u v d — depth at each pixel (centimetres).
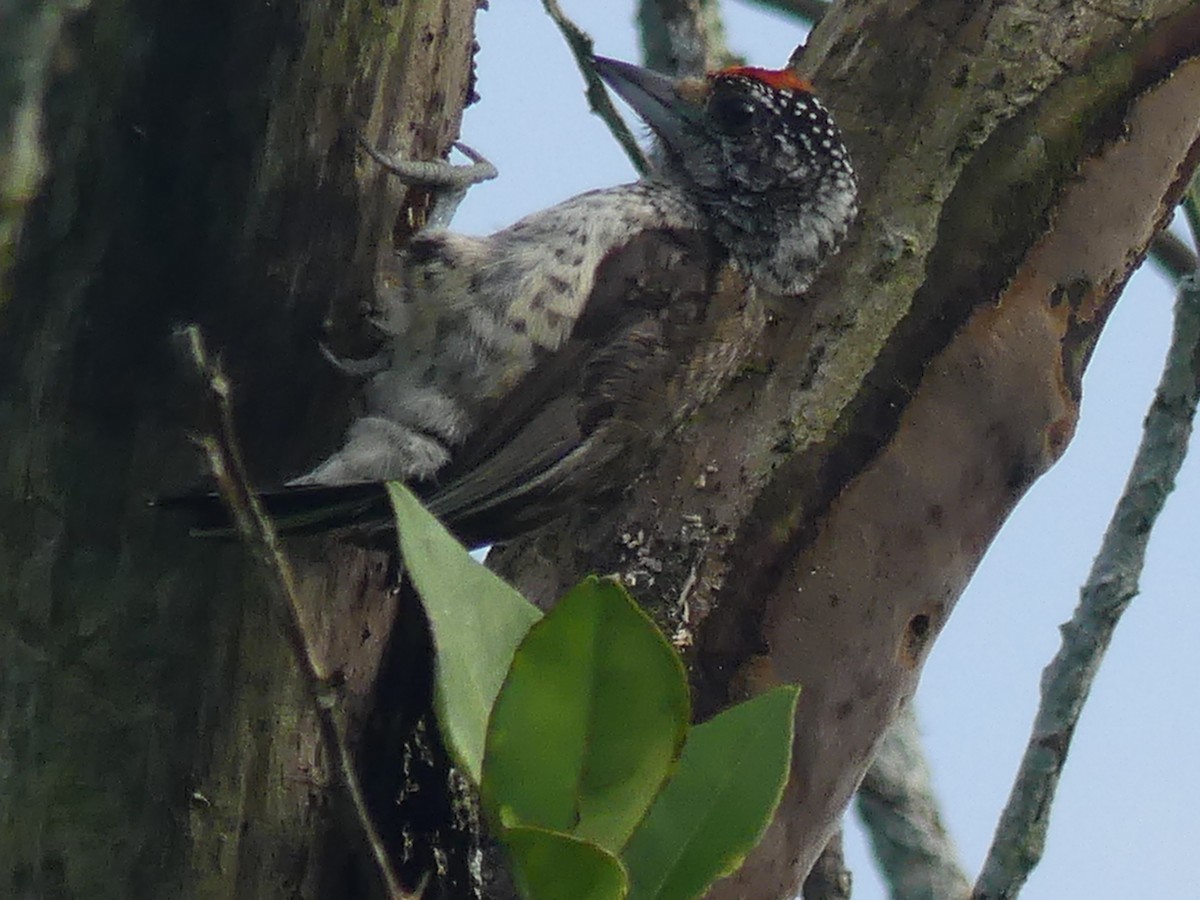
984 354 743
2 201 325
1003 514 753
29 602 581
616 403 758
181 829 596
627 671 409
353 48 615
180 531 586
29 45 323
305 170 609
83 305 574
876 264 753
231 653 601
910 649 728
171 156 580
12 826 582
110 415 579
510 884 677
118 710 588
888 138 779
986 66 781
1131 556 762
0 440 578
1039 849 725
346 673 648
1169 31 784
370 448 679
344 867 630
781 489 721
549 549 750
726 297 798
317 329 634
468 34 691
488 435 729
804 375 738
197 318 592
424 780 668
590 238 795
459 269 743
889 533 721
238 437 628
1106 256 771
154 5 571
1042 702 746
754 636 706
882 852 836
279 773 613
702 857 443
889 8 807
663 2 992
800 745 703
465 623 427
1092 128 773
